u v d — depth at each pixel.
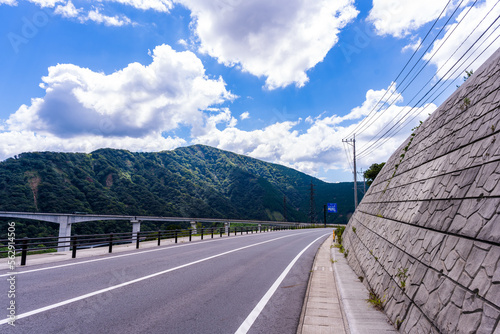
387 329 3.95
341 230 28.94
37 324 4.43
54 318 4.71
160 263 10.64
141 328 4.40
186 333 4.26
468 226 3.47
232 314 5.21
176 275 8.57
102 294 6.26
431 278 3.66
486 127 4.40
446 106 7.40
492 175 3.52
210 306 5.67
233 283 7.79
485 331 2.36
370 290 6.04
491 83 5.10
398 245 5.60
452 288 3.11
